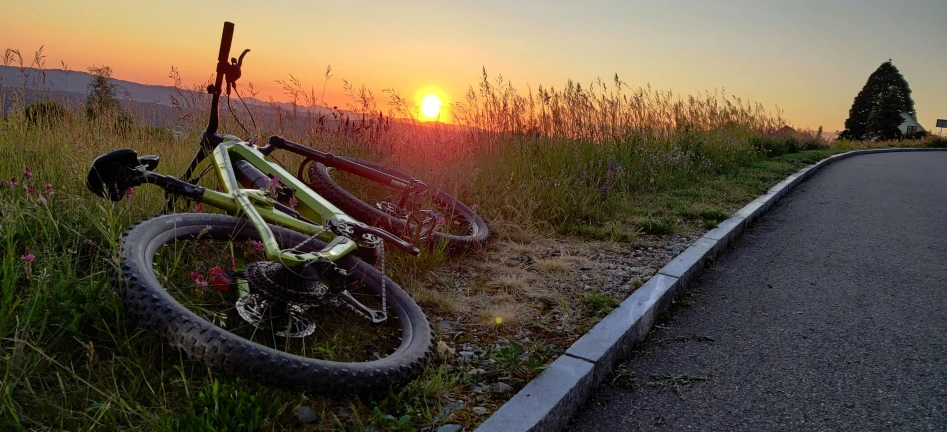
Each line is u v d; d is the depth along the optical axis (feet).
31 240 4.59
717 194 12.58
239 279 4.21
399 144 10.37
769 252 8.73
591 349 4.72
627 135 15.47
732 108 23.94
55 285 3.93
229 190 5.02
